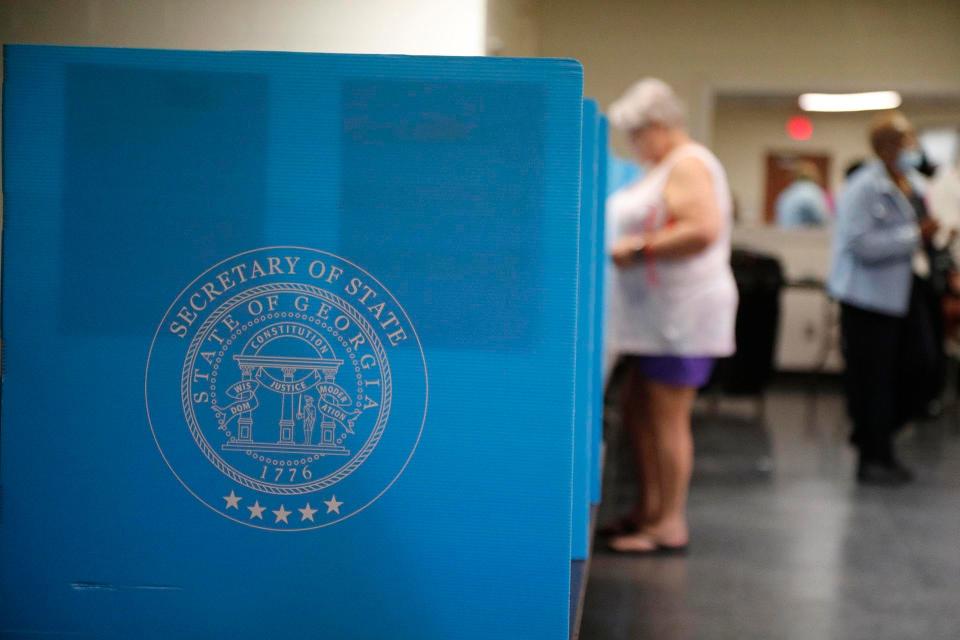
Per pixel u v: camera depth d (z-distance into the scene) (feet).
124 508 4.30
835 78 27.58
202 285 4.26
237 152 4.23
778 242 28.86
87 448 4.29
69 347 4.27
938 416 22.91
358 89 4.19
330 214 4.22
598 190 8.28
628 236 10.96
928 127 32.89
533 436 4.23
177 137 4.23
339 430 4.27
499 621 4.27
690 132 27.66
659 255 10.59
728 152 36.19
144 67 4.22
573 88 4.16
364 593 4.30
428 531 4.27
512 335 4.21
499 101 4.17
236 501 4.30
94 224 4.25
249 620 4.32
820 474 16.53
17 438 4.28
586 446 6.31
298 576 4.30
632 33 27.45
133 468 4.29
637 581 10.81
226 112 4.22
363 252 4.22
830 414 22.76
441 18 7.89
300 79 4.20
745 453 18.16
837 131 35.55
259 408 4.28
